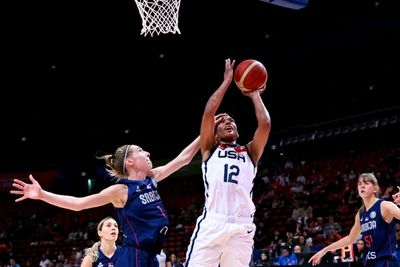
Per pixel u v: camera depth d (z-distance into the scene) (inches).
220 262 157.8
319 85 729.0
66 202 134.8
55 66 746.8
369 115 709.3
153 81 782.5
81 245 731.4
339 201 629.0
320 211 618.2
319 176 732.7
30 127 816.9
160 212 146.5
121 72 768.9
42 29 669.3
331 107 737.6
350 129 717.3
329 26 691.4
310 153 789.2
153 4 272.7
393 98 698.2
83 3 625.9
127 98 797.2
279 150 788.6
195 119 778.2
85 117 811.4
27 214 860.0
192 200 827.4
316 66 716.7
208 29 698.8
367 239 186.5
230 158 157.6
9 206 864.9
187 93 782.5
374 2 652.1
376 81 701.3
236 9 655.1
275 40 721.6
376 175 636.7
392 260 181.9
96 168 837.8
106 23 669.9
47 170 860.0
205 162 159.6
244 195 155.5
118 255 143.4
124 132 808.9
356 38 681.0
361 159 738.2
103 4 629.9
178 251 650.8
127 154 151.6
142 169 151.3
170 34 701.3
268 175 788.6
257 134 160.7
